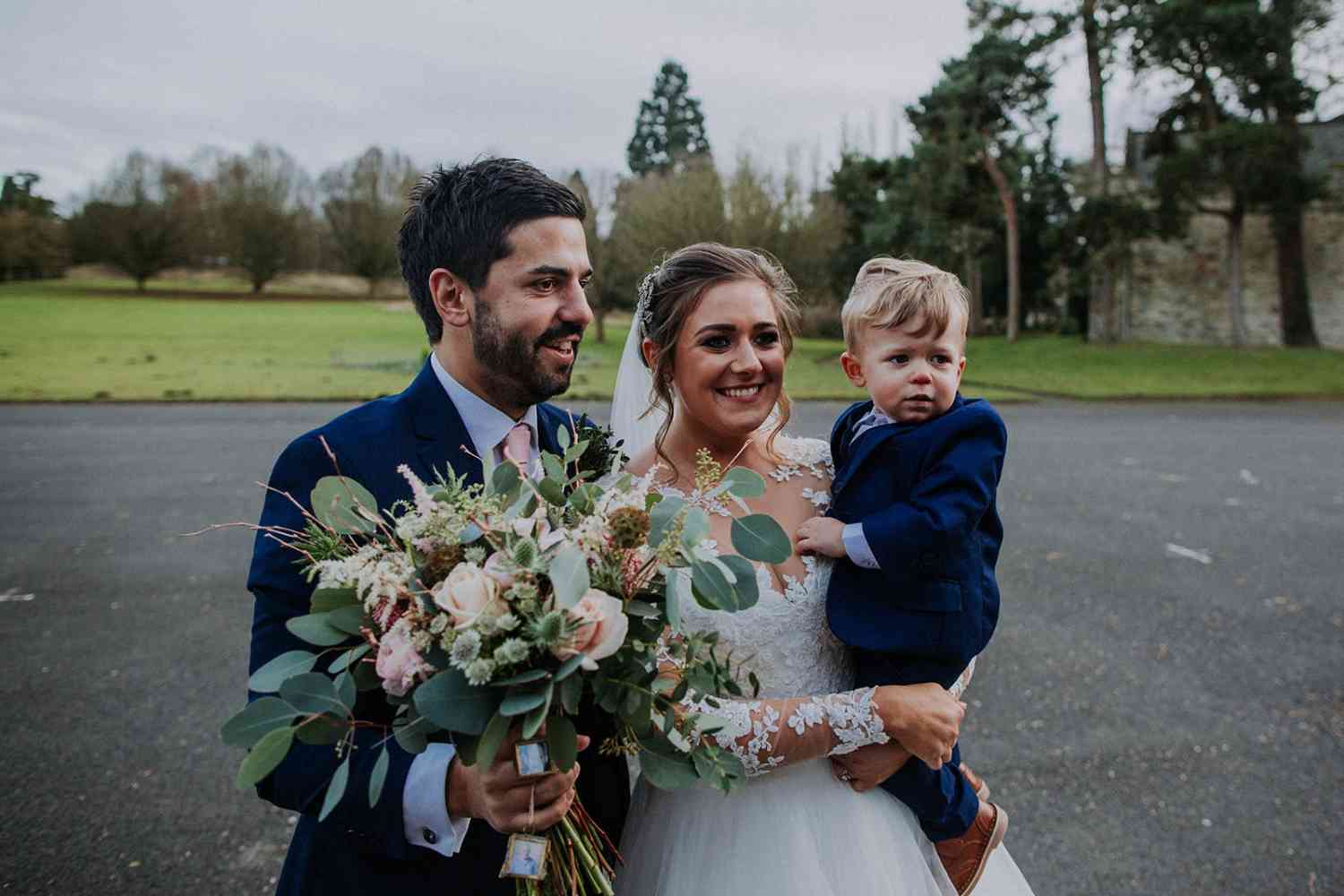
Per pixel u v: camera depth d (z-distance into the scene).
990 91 27.91
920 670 1.69
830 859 1.65
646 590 1.32
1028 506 8.50
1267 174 24.03
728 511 1.74
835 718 1.59
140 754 3.73
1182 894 2.83
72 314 40.75
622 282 31.88
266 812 3.32
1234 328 26.22
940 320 1.87
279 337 32.41
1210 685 4.39
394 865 1.42
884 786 1.77
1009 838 3.14
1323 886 2.86
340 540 1.33
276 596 1.41
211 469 10.14
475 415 1.60
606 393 17.31
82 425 13.43
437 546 1.25
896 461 1.81
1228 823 3.21
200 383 18.77
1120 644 4.93
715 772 1.30
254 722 1.15
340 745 1.19
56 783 3.50
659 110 54.91
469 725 1.14
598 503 1.32
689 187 27.42
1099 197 25.56
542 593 1.22
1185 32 24.14
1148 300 29.05
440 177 1.57
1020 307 38.53
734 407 1.66
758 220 27.17
